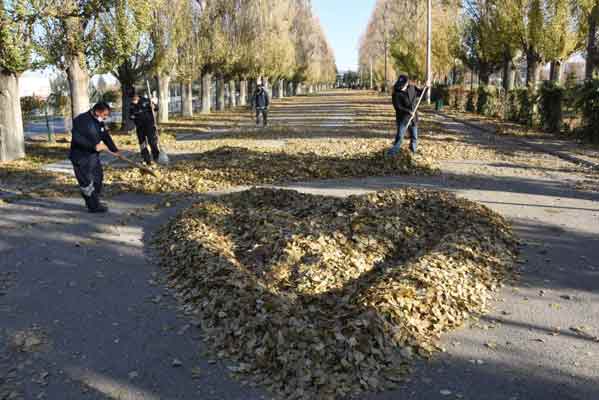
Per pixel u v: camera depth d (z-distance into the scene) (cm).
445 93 4266
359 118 2884
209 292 477
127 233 724
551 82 2023
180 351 404
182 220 702
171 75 2845
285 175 1120
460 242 584
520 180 1055
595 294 501
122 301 500
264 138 1902
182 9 2462
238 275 484
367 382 350
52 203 918
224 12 3409
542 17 2428
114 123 2414
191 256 566
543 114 2016
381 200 730
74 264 603
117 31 1730
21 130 1464
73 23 1620
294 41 6756
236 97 6631
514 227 717
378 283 477
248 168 1175
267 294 443
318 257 556
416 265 511
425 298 448
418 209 723
